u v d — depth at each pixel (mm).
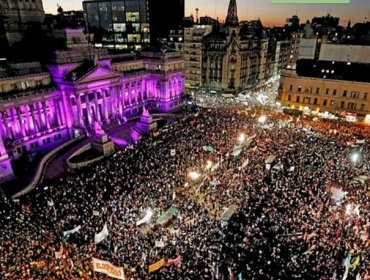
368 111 71250
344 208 33938
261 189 38250
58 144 63938
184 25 121500
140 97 86875
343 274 25484
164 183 40562
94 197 38812
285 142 53656
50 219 34188
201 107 86875
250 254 28391
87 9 152125
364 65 77125
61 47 67688
